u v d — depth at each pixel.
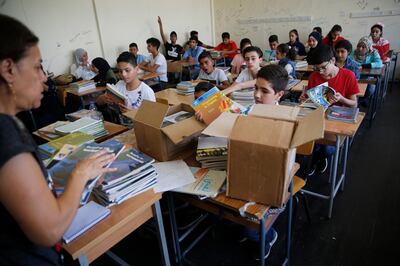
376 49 4.23
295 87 2.96
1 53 0.59
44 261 0.74
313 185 2.49
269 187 1.09
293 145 0.99
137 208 1.12
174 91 3.47
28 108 0.70
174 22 6.58
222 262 1.75
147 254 1.84
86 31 5.09
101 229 1.02
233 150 1.10
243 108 1.59
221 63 6.25
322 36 5.91
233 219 1.32
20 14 4.29
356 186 2.42
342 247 1.80
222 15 7.45
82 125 2.00
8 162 0.57
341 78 2.40
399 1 5.32
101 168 0.90
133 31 5.78
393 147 3.06
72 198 0.74
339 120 1.92
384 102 4.56
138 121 1.53
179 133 1.41
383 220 2.01
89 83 4.17
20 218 0.60
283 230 1.96
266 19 6.83
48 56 4.71
